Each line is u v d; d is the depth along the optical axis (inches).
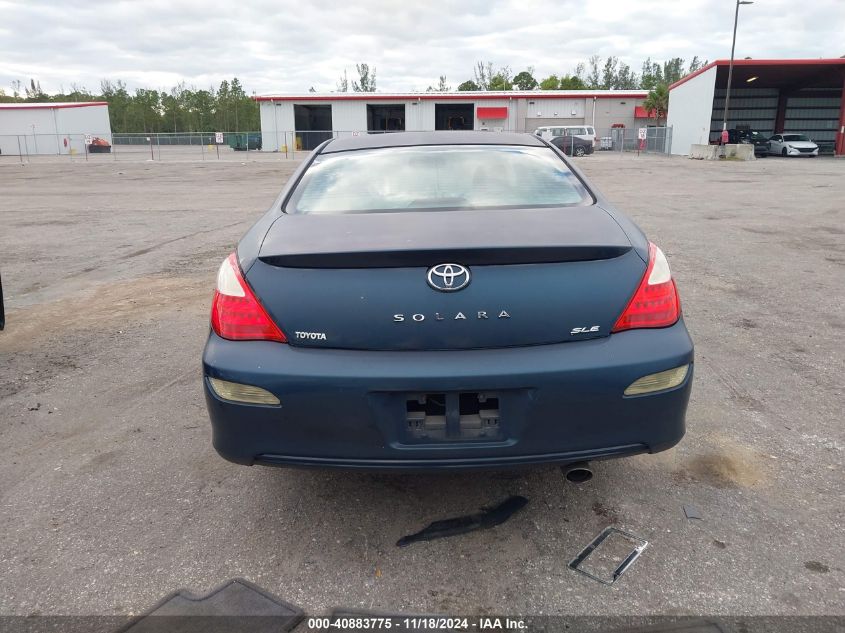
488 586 87.6
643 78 4562.0
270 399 86.4
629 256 90.4
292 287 87.7
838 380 153.6
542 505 106.0
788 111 1849.2
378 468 87.3
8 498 110.0
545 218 99.7
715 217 431.5
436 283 84.9
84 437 132.1
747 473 114.0
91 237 381.7
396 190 113.1
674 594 85.0
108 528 101.4
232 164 1312.7
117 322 210.4
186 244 355.6
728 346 177.9
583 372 84.0
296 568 91.8
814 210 465.4
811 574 88.1
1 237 383.6
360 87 4399.6
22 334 199.2
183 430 134.8
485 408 87.0
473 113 1974.7
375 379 83.3
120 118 4229.8
